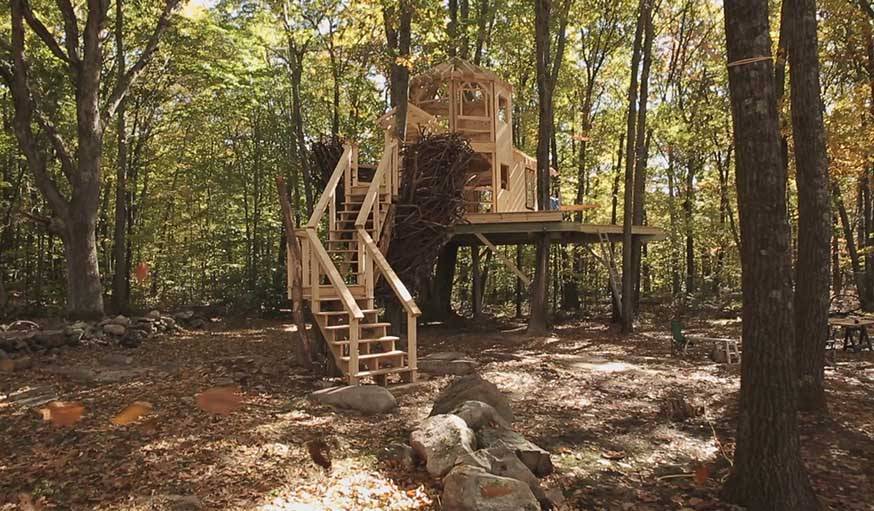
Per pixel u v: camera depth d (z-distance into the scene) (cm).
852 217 2800
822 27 1387
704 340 1171
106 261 2389
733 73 456
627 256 1585
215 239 2539
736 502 470
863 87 1326
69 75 1631
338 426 645
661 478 543
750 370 466
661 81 2586
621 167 2559
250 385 823
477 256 1845
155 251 2498
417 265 1133
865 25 1294
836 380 947
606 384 898
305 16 1866
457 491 429
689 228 2353
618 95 2588
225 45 1938
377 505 452
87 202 1473
